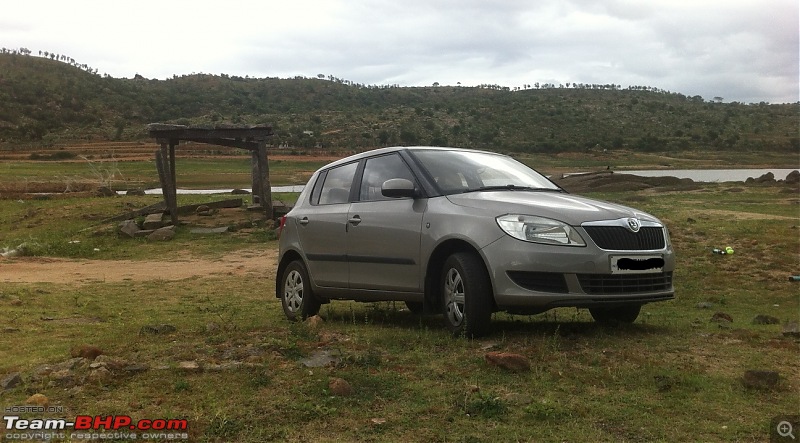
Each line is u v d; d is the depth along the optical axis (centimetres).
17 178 5222
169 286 1179
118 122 16512
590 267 577
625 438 383
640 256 600
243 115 17975
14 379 475
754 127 18000
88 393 452
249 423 399
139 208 2300
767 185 3031
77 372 493
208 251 1719
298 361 523
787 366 541
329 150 12675
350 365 511
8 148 12025
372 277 695
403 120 16688
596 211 604
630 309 695
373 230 691
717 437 385
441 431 389
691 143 15775
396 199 688
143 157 10400
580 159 13150
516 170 738
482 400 421
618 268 588
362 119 16838
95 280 1280
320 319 718
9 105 15950
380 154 739
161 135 1998
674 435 388
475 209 617
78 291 1102
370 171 740
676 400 447
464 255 609
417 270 649
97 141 13912
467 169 700
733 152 14850
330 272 742
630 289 600
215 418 401
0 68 18800
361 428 394
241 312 871
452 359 535
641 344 601
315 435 384
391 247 672
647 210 1958
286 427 395
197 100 19638
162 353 555
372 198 718
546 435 384
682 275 1157
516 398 439
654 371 504
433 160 699
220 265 1507
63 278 1320
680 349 587
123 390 459
